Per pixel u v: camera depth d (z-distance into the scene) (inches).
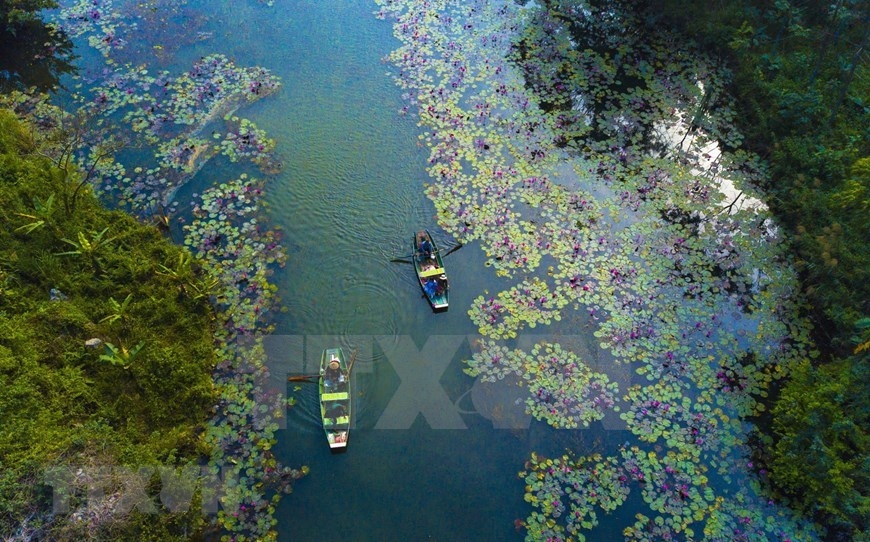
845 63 874.1
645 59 988.6
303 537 509.0
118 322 593.6
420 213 753.0
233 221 730.8
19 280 602.9
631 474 553.6
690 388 614.9
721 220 766.5
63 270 622.8
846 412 559.5
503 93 919.0
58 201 677.3
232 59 957.2
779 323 671.1
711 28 979.3
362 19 1047.6
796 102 831.1
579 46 1010.1
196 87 904.9
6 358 519.8
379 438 569.9
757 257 730.2
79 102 874.1
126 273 637.3
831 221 709.9
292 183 777.6
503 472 553.6
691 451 569.9
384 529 517.7
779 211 780.0
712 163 836.6
